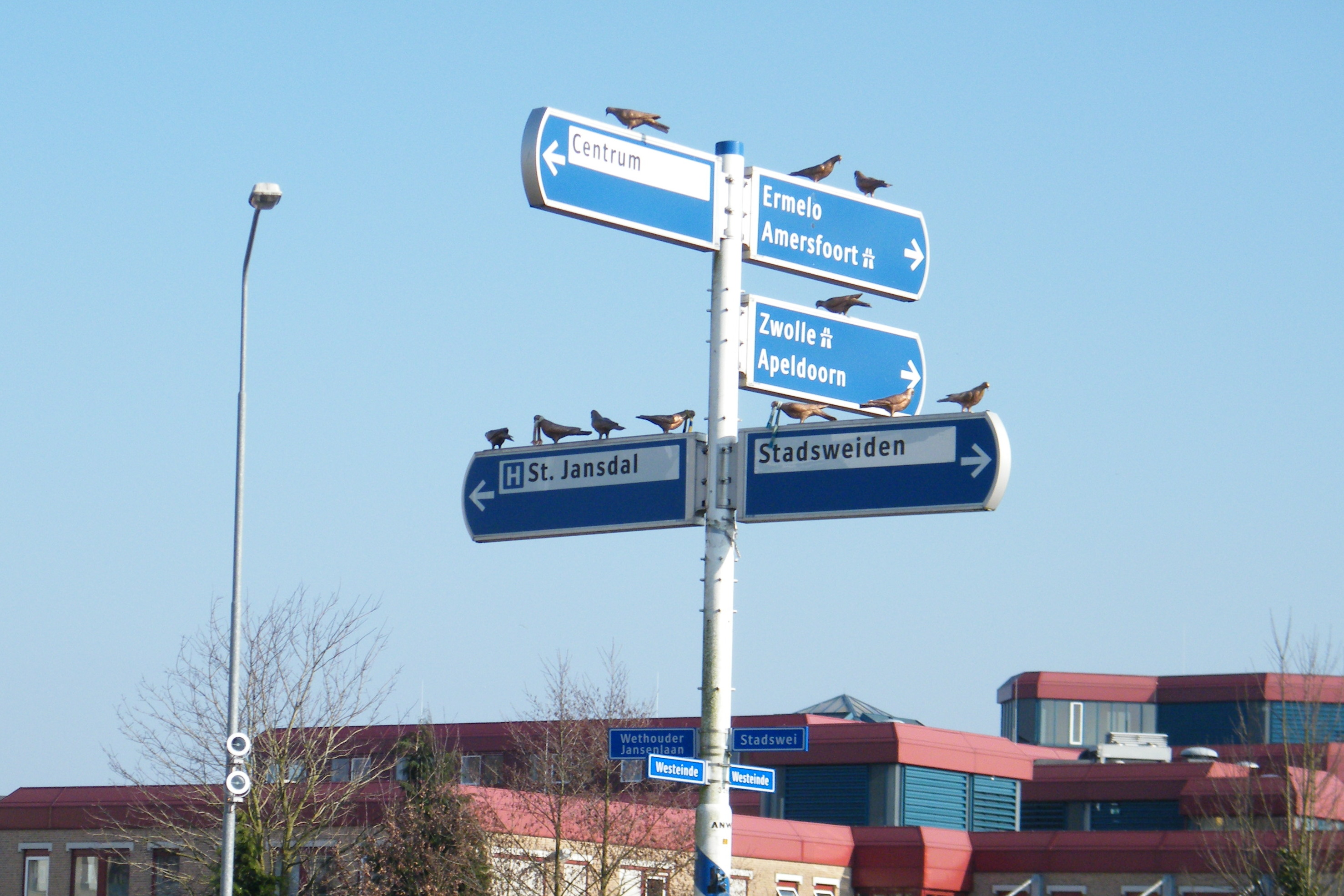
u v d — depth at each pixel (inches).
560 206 466.3
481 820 1305.4
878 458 468.4
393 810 1296.8
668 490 488.1
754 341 496.4
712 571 481.7
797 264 507.2
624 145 479.8
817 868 1567.4
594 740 1393.9
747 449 483.8
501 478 511.8
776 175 506.9
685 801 1451.8
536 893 1312.7
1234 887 1444.4
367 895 1236.5
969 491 455.8
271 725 1328.7
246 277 905.5
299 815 1348.4
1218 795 1588.3
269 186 846.5
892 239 526.6
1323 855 1435.8
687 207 489.7
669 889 1360.7
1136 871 1530.5
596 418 507.2
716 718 477.7
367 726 1444.4
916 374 524.7
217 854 1283.2
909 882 1569.9
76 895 1546.5
